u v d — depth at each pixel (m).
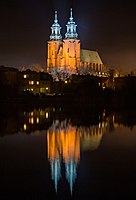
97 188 34.47
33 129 74.31
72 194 33.00
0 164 43.19
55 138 63.00
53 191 33.75
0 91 158.62
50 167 41.97
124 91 186.00
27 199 31.72
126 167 41.69
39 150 51.88
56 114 109.62
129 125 82.56
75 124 83.94
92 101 165.38
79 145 56.19
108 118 99.00
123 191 33.56
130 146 55.03
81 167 41.97
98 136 65.69
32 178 37.53
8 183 35.88
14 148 53.34
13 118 94.75
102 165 42.75
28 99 160.50
